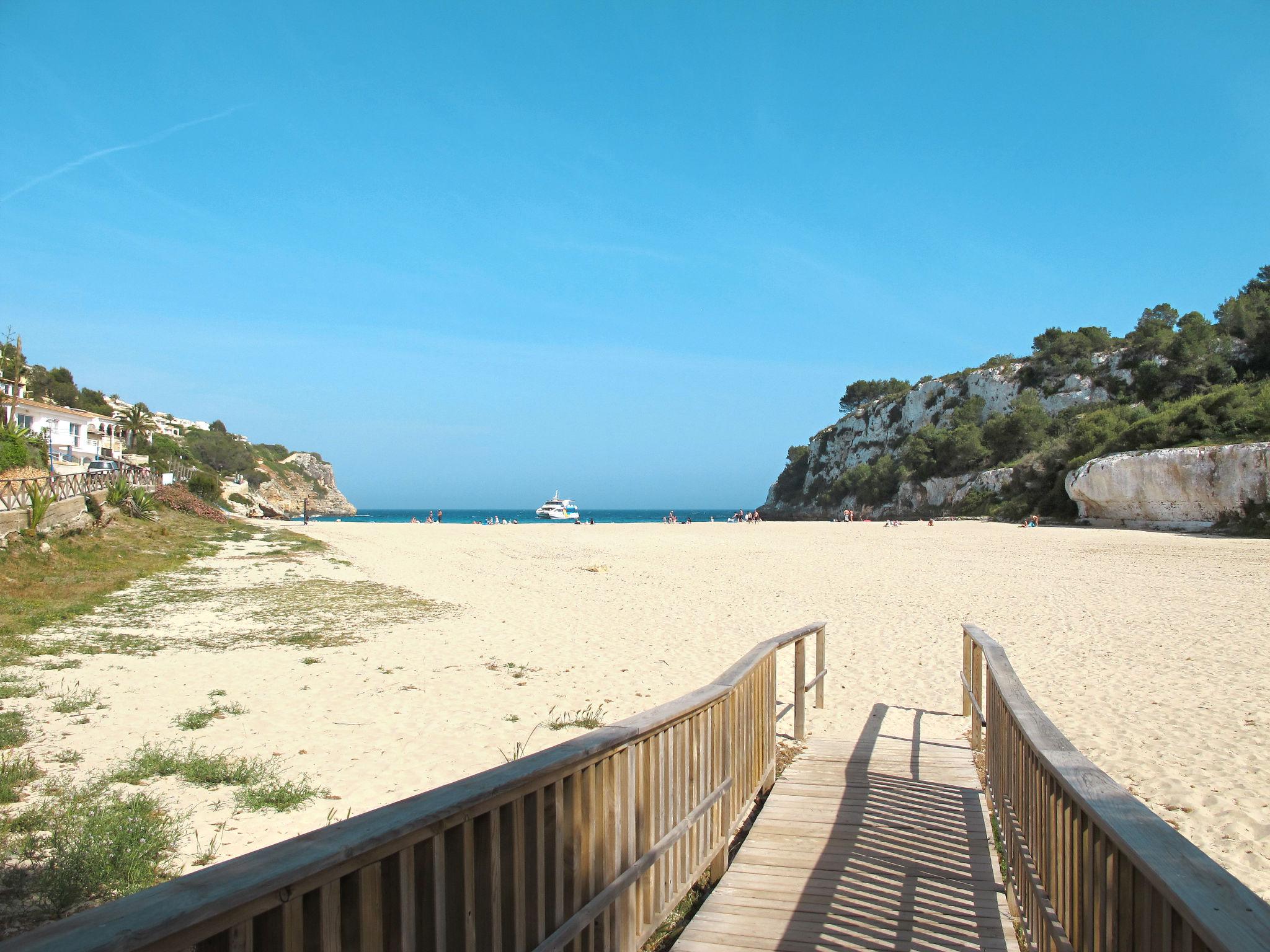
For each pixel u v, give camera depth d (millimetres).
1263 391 51656
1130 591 19344
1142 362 78688
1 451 21953
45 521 19703
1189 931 1582
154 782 6020
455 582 21922
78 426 50688
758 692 5504
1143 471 49219
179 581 18953
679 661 11188
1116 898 2068
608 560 30812
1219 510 44406
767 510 141250
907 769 6262
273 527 43438
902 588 20750
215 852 4781
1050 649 12148
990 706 5242
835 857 4562
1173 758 6770
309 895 1718
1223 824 5367
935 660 11344
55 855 4508
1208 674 10164
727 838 4508
